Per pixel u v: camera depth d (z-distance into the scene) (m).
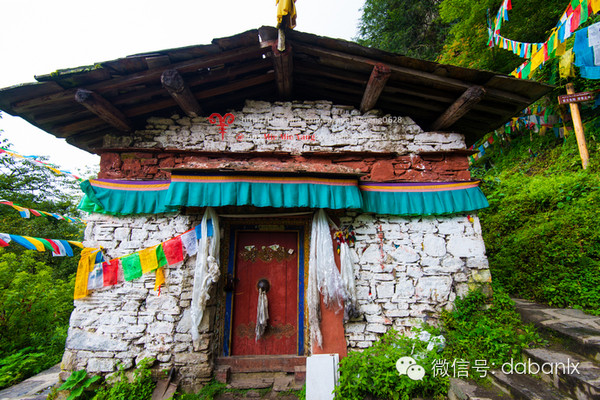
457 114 4.30
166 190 4.05
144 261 3.84
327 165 4.29
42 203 13.81
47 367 5.12
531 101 4.05
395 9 14.73
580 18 3.73
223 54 3.62
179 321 3.82
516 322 3.66
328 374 3.45
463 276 4.10
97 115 4.03
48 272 7.37
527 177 7.18
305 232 4.52
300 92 4.85
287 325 4.28
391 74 3.93
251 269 4.45
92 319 3.81
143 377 3.56
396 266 4.13
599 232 4.23
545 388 2.72
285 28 3.50
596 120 6.55
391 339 3.74
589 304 3.83
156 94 4.04
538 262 4.73
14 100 3.52
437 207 4.19
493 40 5.91
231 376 3.91
